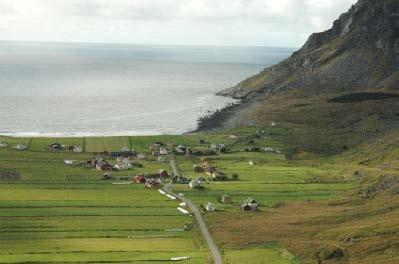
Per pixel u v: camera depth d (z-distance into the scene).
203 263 129.38
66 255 135.00
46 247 141.88
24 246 142.62
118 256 134.62
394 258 128.50
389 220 155.88
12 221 165.62
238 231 159.38
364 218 166.25
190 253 138.00
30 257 132.50
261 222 169.00
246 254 137.75
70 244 145.00
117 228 161.62
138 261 130.88
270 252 139.88
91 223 165.88
